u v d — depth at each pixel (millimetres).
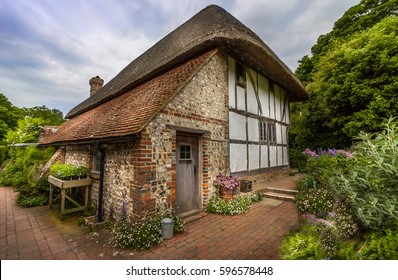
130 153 3652
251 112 6898
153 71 5988
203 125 4781
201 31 5875
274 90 8578
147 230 3105
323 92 9227
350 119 7895
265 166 7547
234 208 4512
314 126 10438
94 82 13852
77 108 11992
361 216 1805
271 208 4879
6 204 5469
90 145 5402
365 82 7273
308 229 2541
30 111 29547
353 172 2104
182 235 3387
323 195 4527
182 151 4457
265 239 3215
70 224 4016
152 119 3533
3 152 13086
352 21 13656
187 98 4391
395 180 1812
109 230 3627
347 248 1694
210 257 2695
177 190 4270
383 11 11406
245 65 6707
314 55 15492
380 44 7129
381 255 1494
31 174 6391
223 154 5398
